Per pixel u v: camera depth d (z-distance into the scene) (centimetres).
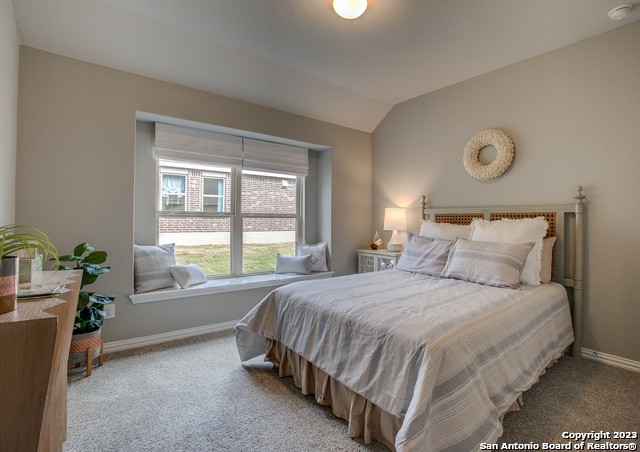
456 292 213
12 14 194
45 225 232
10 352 60
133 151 267
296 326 204
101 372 224
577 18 226
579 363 243
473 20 228
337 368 168
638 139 231
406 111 390
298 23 233
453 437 120
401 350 140
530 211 282
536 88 280
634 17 225
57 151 236
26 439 58
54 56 234
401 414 131
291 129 364
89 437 156
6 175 189
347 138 414
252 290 339
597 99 248
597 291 250
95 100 250
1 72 169
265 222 391
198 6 215
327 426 167
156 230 314
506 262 236
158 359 247
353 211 423
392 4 211
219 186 356
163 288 289
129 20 227
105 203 255
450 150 345
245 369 231
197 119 299
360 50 270
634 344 233
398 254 363
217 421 171
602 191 246
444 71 310
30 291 94
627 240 236
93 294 229
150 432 161
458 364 131
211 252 352
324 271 398
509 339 166
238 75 296
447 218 344
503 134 296
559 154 268
